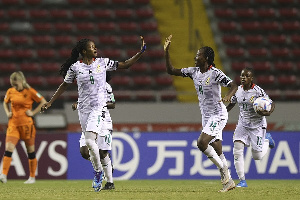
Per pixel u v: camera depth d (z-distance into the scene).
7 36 74.19
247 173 44.28
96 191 27.47
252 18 79.12
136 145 44.22
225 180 27.23
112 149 43.97
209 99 26.81
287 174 44.31
